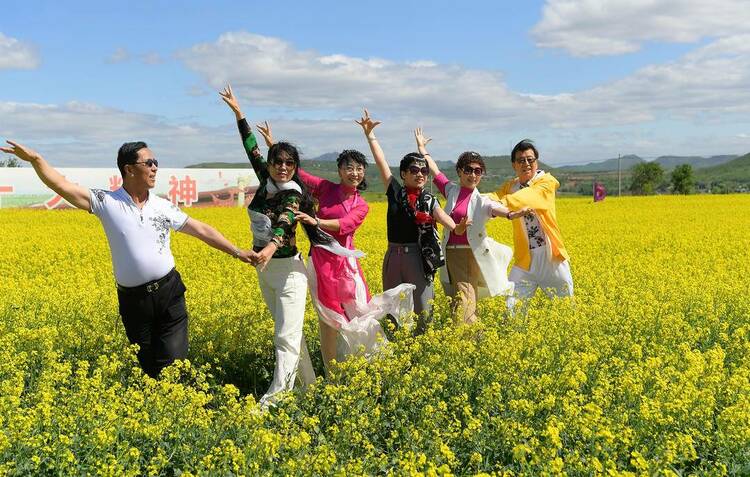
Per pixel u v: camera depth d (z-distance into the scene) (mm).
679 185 113438
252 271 13344
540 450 4785
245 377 7727
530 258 9117
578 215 34906
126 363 6945
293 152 6855
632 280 11797
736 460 5168
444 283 8773
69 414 5277
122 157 6426
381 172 8180
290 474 4605
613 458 4941
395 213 7879
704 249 17953
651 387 6219
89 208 6414
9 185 43844
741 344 7797
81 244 18688
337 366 6820
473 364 6711
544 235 8961
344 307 7477
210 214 34438
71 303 9359
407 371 6645
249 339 8000
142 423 5160
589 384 6480
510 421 5305
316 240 7242
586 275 12211
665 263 15133
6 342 6957
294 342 6863
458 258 8578
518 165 9109
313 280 7402
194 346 7980
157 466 4820
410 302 7785
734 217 31906
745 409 5504
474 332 7480
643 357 7562
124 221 6441
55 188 6223
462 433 5285
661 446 4957
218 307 9391
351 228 7375
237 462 4703
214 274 12961
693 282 11039
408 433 5383
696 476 4984
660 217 32469
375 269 13789
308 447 4898
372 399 5992
